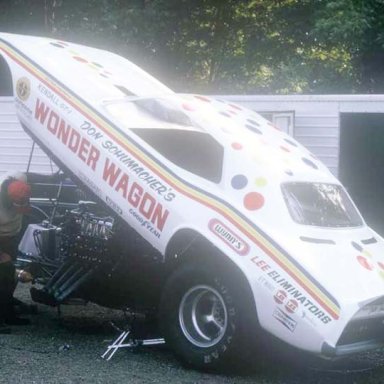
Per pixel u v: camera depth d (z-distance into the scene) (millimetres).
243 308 6238
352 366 6895
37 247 8055
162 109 7285
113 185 7082
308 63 20406
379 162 12023
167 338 6625
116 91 7641
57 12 19094
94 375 6172
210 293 6480
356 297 5938
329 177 7164
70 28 18859
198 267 6480
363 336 6180
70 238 7551
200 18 20391
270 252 6148
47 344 7133
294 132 11648
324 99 11477
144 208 6871
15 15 19219
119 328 7625
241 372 6582
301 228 6375
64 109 7449
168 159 6969
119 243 7207
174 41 20125
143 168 6941
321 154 11539
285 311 6016
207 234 6430
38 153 12734
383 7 17266
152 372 6375
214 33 20781
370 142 12016
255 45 20766
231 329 6250
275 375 6562
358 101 11344
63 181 10094
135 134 7105
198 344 6469
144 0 18422
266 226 6309
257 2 20562
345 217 6938
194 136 6984
